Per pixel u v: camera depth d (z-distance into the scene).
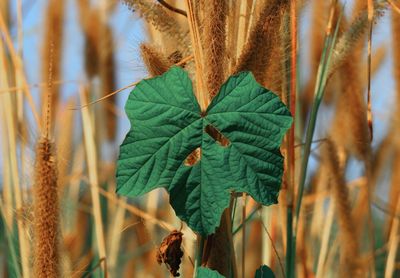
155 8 0.68
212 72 0.64
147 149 0.63
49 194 0.74
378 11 0.78
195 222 0.63
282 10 0.66
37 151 0.74
